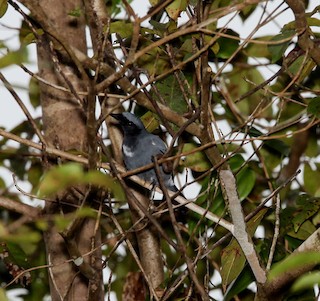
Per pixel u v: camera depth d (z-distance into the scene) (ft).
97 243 35.94
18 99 31.14
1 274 44.55
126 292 39.60
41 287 45.70
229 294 33.58
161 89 36.09
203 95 29.30
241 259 32.55
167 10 32.65
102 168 31.83
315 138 46.26
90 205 30.96
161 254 38.70
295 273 28.96
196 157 37.81
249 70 44.45
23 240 17.30
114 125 42.27
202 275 41.96
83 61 30.71
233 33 39.32
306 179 44.98
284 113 44.78
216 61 40.75
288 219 37.63
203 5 35.55
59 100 37.37
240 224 30.40
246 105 44.47
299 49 34.96
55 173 15.65
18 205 34.81
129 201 35.47
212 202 32.99
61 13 38.14
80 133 37.24
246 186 35.91
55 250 36.09
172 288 30.48
